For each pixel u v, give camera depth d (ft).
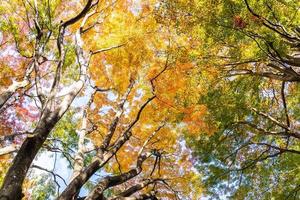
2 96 25.71
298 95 41.81
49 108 19.17
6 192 15.58
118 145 29.35
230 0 27.71
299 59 30.58
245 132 42.24
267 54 28.81
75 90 21.13
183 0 31.01
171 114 40.50
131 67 41.24
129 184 46.44
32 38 36.35
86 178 24.61
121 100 34.50
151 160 46.44
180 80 37.68
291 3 26.35
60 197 22.43
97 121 43.65
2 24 34.06
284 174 42.09
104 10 40.65
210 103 36.58
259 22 27.07
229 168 42.39
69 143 40.88
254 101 37.22
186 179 45.98
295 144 42.73
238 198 44.93
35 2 27.96
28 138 17.42
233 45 30.45
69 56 35.32
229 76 34.71
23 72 37.60
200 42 33.27
